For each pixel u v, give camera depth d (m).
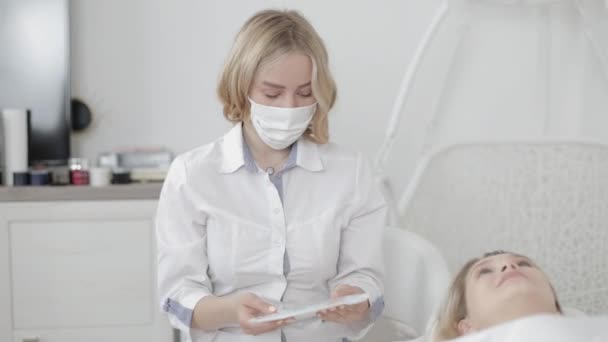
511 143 2.03
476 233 2.04
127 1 2.19
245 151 1.37
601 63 2.18
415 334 1.63
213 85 2.24
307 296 1.38
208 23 2.22
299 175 1.39
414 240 1.67
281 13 1.33
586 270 2.00
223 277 1.36
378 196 1.46
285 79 1.27
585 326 1.02
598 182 1.98
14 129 2.02
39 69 2.12
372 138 2.28
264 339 1.32
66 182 2.09
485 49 2.27
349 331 1.40
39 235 1.92
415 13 2.26
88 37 2.18
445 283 1.55
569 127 2.28
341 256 1.44
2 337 1.94
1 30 2.10
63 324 1.95
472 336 1.07
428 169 2.01
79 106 2.17
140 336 1.98
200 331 1.34
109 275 1.96
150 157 2.13
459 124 2.30
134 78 2.21
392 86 2.27
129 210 1.94
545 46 2.25
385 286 1.71
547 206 2.02
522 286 1.20
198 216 1.36
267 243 1.34
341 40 2.25
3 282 1.92
